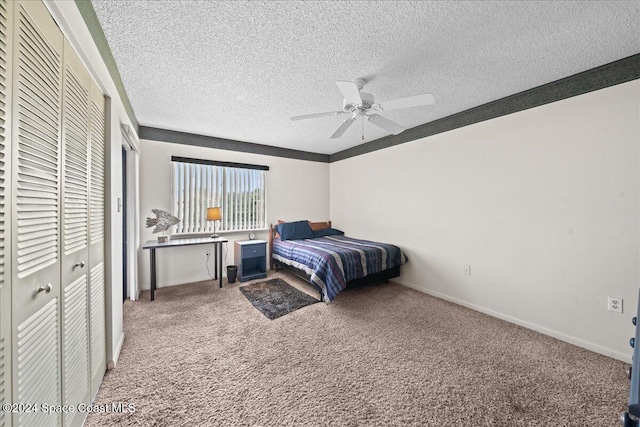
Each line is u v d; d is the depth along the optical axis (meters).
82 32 1.26
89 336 1.41
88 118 1.42
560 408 1.46
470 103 2.78
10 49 0.78
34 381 0.90
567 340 2.21
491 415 1.41
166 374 1.73
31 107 0.89
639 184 1.87
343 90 1.83
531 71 2.11
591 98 2.07
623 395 1.56
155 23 1.54
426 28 1.60
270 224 4.62
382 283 3.92
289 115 3.08
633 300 1.89
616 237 1.97
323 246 3.72
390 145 3.98
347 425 1.33
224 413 1.40
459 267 3.07
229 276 3.82
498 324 2.54
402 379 1.70
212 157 4.02
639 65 1.85
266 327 2.44
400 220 3.84
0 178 0.75
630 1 1.37
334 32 1.64
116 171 1.97
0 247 0.74
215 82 2.28
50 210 1.02
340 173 5.04
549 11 1.46
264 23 1.56
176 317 2.63
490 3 1.40
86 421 1.34
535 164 2.41
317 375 1.74
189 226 3.86
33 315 0.90
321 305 3.00
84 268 1.37
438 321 2.60
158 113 3.02
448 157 3.18
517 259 2.55
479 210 2.86
